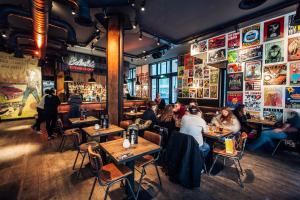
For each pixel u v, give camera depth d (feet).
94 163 6.04
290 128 12.16
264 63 14.34
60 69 28.89
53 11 12.89
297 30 12.41
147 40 19.92
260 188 7.97
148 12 13.16
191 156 7.91
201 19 14.44
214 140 10.74
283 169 9.91
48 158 11.33
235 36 16.25
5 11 11.59
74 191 7.65
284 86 13.21
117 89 14.01
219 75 20.98
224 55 17.24
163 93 32.55
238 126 10.89
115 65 13.99
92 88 30.91
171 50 24.17
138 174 9.26
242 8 12.50
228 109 11.68
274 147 13.21
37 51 19.40
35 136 16.84
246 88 15.62
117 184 8.32
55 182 8.38
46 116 16.06
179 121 11.63
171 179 8.64
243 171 9.62
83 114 14.56
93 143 10.03
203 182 8.48
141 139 8.29
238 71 16.17
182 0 11.41
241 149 8.93
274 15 13.17
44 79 31.32
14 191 7.61
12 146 13.76
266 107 14.29
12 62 26.09
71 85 28.86
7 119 25.57
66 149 13.05
